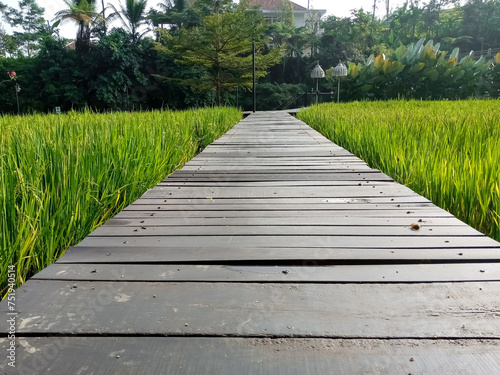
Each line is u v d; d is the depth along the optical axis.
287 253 1.25
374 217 1.67
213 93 27.23
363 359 0.72
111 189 1.92
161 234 1.45
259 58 21.52
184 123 4.73
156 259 1.21
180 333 0.80
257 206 1.90
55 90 24.27
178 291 0.99
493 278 1.06
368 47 35.97
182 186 2.41
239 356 0.73
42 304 0.92
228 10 24.30
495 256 1.21
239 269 1.14
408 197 2.05
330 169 3.02
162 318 0.86
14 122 4.04
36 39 31.66
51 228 1.27
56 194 1.46
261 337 0.79
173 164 3.24
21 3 31.30
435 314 0.87
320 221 1.62
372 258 1.20
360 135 4.07
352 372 0.68
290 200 2.02
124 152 2.28
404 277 1.07
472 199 1.80
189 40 20.55
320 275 1.09
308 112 10.55
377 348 0.75
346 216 1.70
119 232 1.47
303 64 33.50
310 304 0.93
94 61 24.33
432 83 17.84
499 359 0.71
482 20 41.12
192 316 0.87
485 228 1.77
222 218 1.68
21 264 1.15
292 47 32.97
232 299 0.95
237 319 0.86
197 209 1.84
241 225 1.57
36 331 0.80
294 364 0.70
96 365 0.70
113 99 24.11
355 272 1.11
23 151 1.77
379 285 1.03
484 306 0.91
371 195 2.11
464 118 4.21
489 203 1.78
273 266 1.16
